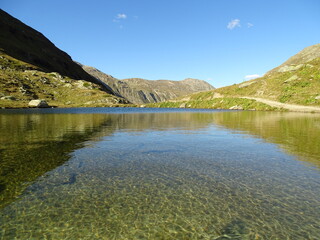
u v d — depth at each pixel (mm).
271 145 18750
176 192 9586
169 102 172375
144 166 13062
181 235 6738
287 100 100562
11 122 36062
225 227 7133
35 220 7473
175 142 20156
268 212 7996
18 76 154250
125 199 8945
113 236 6684
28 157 14680
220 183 10547
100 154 15664
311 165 13188
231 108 116938
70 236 6680
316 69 117938
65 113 65750
